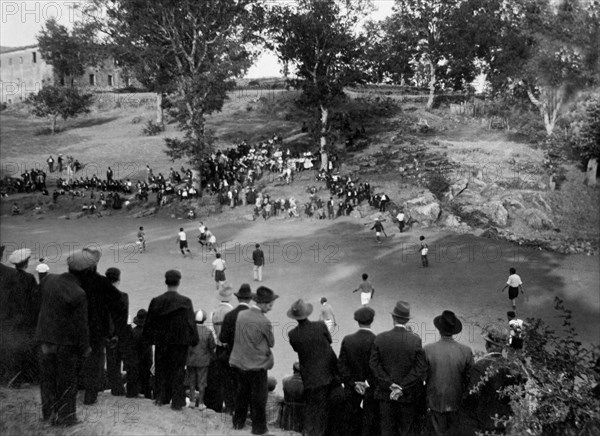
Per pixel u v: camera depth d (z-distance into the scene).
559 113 49.09
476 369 6.62
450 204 43.81
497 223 41.22
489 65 69.81
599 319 23.66
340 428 7.52
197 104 50.91
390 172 51.75
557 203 43.28
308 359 7.20
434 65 75.94
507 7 59.81
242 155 56.50
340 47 54.00
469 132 64.06
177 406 7.94
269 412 9.26
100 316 7.19
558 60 33.84
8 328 7.62
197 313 8.98
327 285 27.89
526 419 5.79
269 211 43.56
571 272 30.80
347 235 38.59
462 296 26.42
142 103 85.50
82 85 90.25
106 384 8.96
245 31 50.94
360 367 7.04
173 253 34.12
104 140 69.06
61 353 6.19
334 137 59.50
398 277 29.42
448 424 6.75
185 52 51.38
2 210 46.62
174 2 49.38
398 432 6.89
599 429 5.55
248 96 84.12
